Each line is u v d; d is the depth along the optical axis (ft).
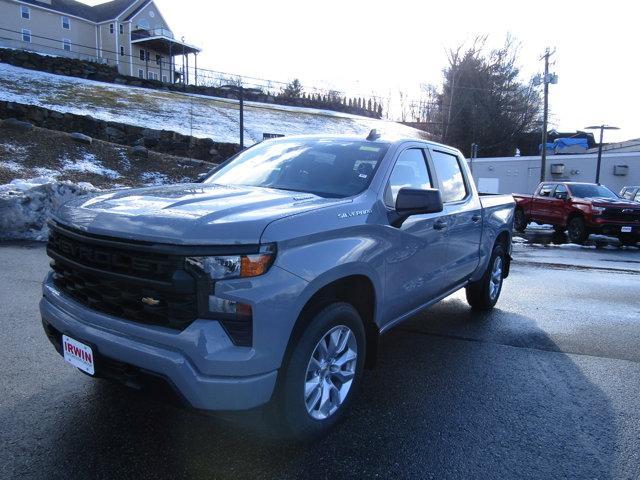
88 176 54.44
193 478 8.54
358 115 182.60
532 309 21.35
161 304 8.17
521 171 121.80
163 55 188.24
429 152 15.05
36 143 58.13
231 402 7.96
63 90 93.91
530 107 171.63
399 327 18.04
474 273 18.16
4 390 11.40
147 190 11.09
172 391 8.05
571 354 15.60
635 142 152.56
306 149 13.71
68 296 9.76
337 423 10.55
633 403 12.14
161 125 86.17
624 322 19.54
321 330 9.29
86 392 11.45
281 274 8.34
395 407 11.53
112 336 8.54
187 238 7.88
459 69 165.89
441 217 14.15
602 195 53.42
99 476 8.48
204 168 67.26
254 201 9.69
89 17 179.32
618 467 9.39
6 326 15.44
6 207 31.86
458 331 17.72
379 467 9.11
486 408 11.63
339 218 9.89
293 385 8.90
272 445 9.68
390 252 11.43
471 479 8.86
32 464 8.73
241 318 7.97
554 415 11.39
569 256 40.68
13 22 157.58
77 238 9.02
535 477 9.00
